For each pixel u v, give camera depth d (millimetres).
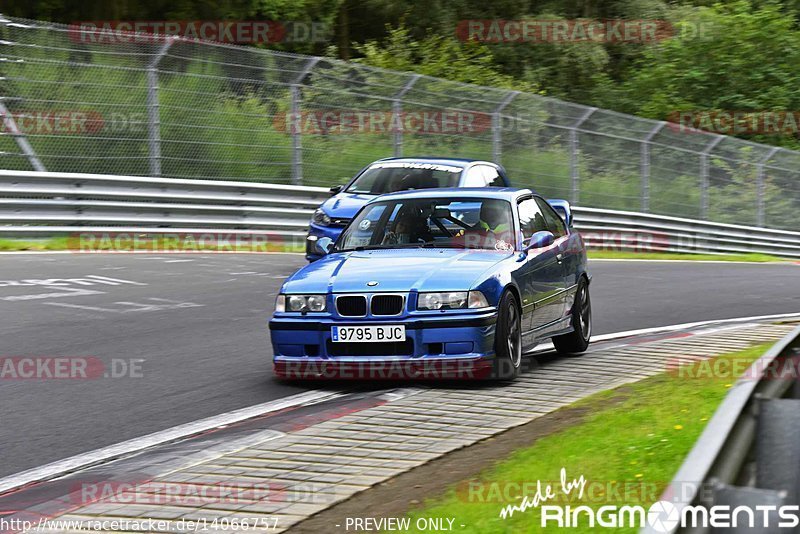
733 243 81125
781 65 112625
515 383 22109
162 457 16141
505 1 115438
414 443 16672
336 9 94625
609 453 14914
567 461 14773
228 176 55719
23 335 27281
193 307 32781
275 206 55094
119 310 31719
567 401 20109
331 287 21938
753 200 86875
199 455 16016
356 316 21594
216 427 18625
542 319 24812
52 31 50594
